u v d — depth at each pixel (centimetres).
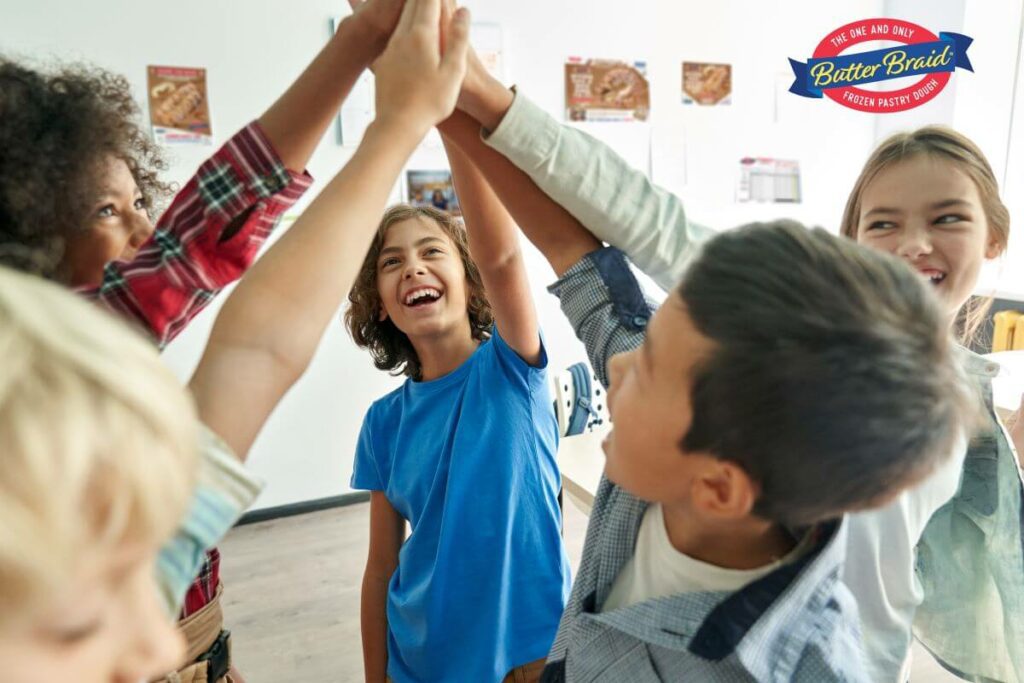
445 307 98
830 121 343
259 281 40
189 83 239
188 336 249
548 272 308
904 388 32
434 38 46
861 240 75
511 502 89
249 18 243
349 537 265
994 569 70
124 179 55
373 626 107
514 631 89
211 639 67
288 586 233
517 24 280
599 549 53
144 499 23
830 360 31
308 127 51
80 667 23
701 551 45
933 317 34
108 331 24
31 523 20
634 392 39
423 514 91
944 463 36
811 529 42
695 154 321
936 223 69
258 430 39
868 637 55
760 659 40
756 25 320
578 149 56
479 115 56
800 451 32
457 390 96
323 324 41
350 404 285
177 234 49
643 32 301
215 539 35
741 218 336
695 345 34
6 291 23
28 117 47
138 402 23
